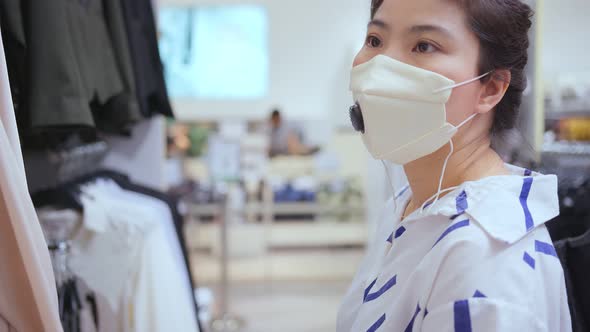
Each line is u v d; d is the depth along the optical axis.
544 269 0.59
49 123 1.00
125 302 1.27
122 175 1.71
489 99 0.65
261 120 5.10
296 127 4.84
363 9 4.98
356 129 0.72
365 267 0.91
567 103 1.98
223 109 5.14
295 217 4.34
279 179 4.43
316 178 4.48
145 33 1.60
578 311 0.81
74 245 1.28
